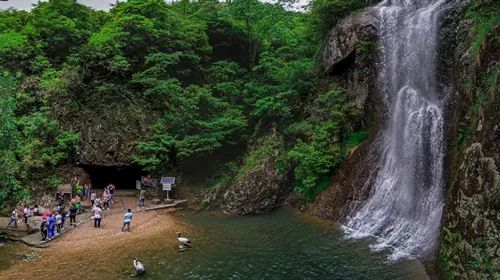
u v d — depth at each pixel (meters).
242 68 40.72
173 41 37.84
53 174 33.88
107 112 35.94
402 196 24.23
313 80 35.00
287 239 24.09
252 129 37.28
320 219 28.00
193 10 45.78
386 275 17.92
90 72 36.72
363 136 29.64
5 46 36.66
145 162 33.62
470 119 18.61
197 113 35.34
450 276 15.73
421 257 19.45
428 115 24.16
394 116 27.39
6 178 26.86
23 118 34.28
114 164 35.06
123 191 37.41
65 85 35.84
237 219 29.69
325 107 32.16
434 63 25.44
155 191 34.84
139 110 36.44
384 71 29.56
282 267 19.72
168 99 36.94
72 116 35.41
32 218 28.08
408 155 24.83
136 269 19.44
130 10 38.50
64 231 25.78
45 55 38.59
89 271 19.80
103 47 36.88
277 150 33.88
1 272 19.75
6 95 25.56
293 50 38.53
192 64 39.72
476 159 15.55
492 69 16.89
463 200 15.80
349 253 21.00
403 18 28.88
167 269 19.97
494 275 12.96
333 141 30.38
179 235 24.20
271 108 34.81
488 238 13.83
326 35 35.53
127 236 25.23
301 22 42.41
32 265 20.67
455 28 24.75
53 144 34.34
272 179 32.53
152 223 28.14
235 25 41.69
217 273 19.33
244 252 22.17
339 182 29.08
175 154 35.81
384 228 23.72
